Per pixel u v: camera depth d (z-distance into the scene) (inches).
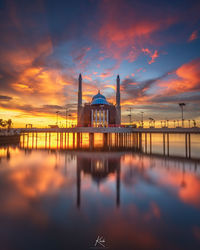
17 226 435.5
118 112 3339.1
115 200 595.8
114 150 1963.6
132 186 741.3
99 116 2760.8
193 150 2165.4
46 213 502.0
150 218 479.5
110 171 1000.9
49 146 2461.9
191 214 500.4
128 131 2052.2
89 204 562.9
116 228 430.9
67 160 1343.5
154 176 895.7
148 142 3737.7
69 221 459.2
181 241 382.9
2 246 364.5
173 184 767.7
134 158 1428.4
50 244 371.6
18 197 615.5
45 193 656.4
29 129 2384.4
